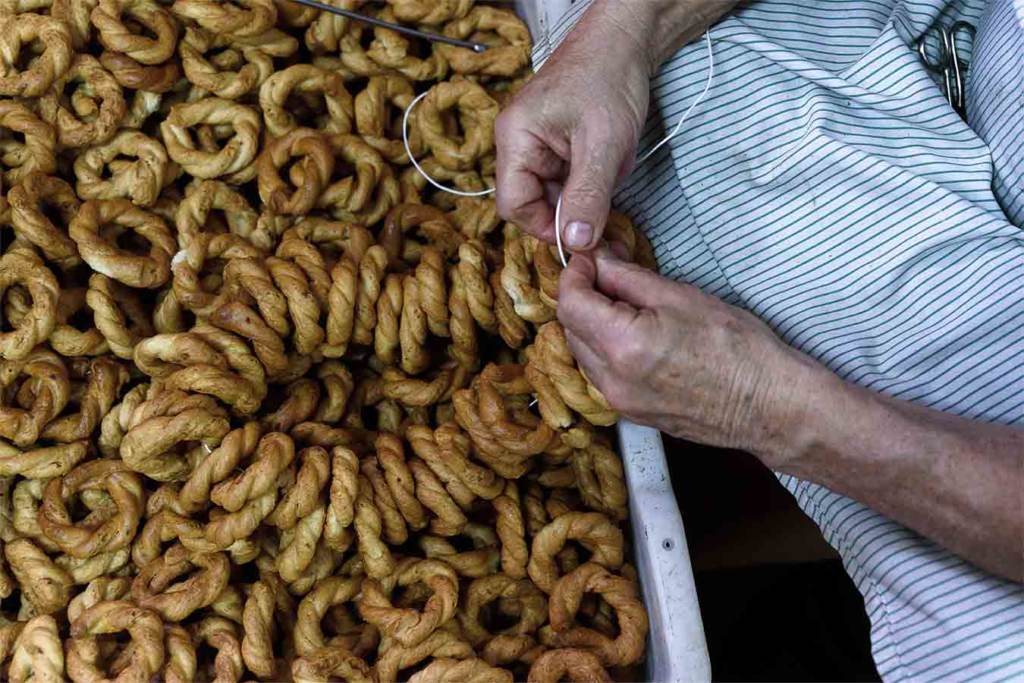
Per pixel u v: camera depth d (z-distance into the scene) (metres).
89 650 0.89
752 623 1.49
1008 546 0.76
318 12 1.16
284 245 1.03
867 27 1.05
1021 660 0.80
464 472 0.96
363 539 0.94
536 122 0.90
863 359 0.93
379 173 1.10
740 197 1.00
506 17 1.19
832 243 0.97
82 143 1.05
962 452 0.77
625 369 0.80
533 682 0.90
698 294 0.82
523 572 0.98
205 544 0.92
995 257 0.92
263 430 0.98
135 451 0.91
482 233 1.09
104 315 0.99
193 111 1.08
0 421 0.95
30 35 1.05
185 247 1.03
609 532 0.97
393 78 1.17
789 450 0.81
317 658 0.88
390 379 1.05
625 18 0.95
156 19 1.09
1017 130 0.95
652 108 1.04
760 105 1.00
